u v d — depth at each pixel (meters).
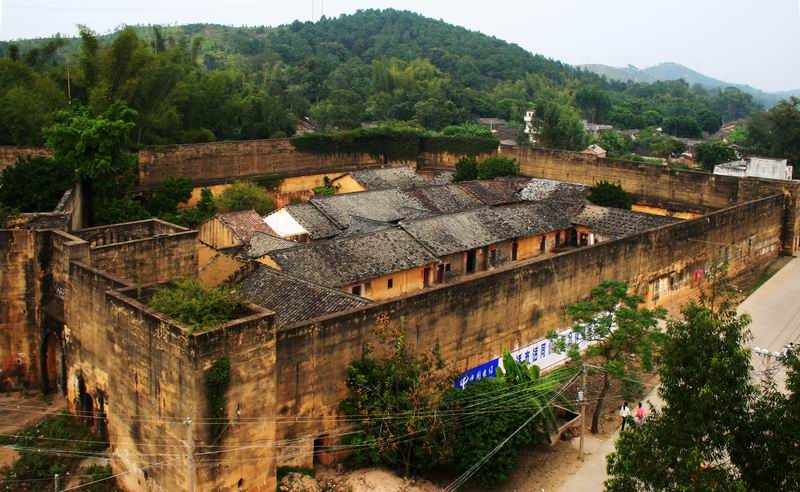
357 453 25.25
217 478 21.36
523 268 33.25
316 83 120.25
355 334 25.89
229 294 22.88
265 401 22.45
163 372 21.78
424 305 28.31
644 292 42.59
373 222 50.69
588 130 121.06
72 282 28.42
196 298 22.30
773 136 87.00
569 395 32.66
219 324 21.09
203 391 20.64
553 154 73.25
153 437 22.73
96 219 46.72
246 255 41.72
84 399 29.00
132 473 24.25
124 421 24.30
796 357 18.34
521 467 26.88
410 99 110.88
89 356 27.91
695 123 143.75
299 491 23.28
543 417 27.45
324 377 25.06
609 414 31.14
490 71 171.88
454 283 29.69
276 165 70.19
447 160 81.19
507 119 128.25
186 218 53.31
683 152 114.19
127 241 32.94
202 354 20.45
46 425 29.12
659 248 43.19
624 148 109.00
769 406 17.42
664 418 18.25
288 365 23.73
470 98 126.75
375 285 41.94
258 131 77.00
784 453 16.55
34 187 41.62
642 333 29.34
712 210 62.00
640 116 151.50
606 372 29.03
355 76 137.62
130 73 58.69
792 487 16.31
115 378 24.44
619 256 39.75
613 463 19.34
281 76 125.81
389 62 137.62
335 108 92.75
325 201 54.66
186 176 62.50
